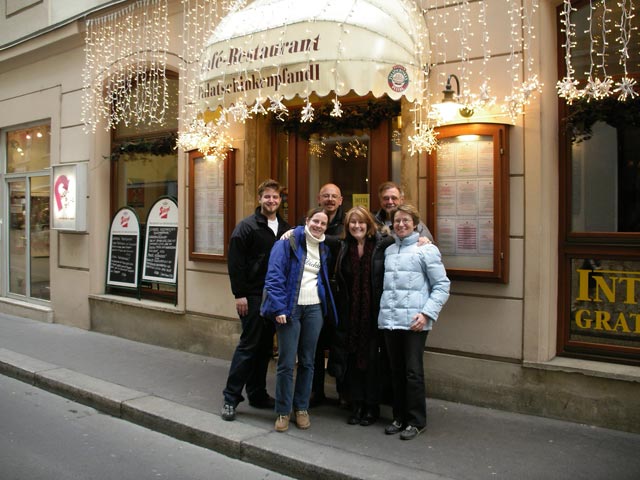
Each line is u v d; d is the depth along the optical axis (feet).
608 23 15.89
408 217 14.67
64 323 30.42
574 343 16.17
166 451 15.10
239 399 16.44
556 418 15.69
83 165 28.94
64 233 30.35
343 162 20.86
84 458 14.55
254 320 16.30
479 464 13.12
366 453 13.80
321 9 16.48
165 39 25.22
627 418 14.74
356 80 15.88
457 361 17.11
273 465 13.89
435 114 16.93
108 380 20.10
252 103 17.43
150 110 26.30
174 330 24.75
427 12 17.94
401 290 14.66
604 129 15.81
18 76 33.47
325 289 15.55
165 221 25.82
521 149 16.15
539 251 15.84
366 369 15.38
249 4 20.89
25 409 18.39
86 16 28.27
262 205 16.75
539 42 15.98
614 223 15.78
